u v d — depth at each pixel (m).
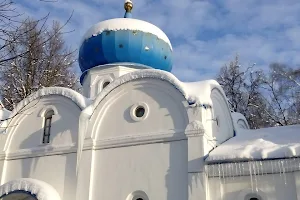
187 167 15.52
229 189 15.17
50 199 16.42
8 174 18.97
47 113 19.67
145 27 23.42
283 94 33.00
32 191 16.67
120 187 16.42
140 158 16.53
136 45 23.03
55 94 19.39
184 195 15.23
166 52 23.98
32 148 18.98
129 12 27.09
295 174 14.45
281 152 14.73
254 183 14.94
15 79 29.05
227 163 15.23
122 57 23.12
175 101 16.83
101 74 23.41
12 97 28.95
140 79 17.81
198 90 16.81
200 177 15.09
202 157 15.34
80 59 24.34
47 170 18.16
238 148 15.73
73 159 17.83
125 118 17.59
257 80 34.28
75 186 17.20
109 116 17.94
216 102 18.45
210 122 16.59
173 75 17.11
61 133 18.69
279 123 32.03
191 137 15.78
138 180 16.22
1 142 19.66
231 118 19.70
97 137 17.70
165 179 15.78
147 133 16.80
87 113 17.97
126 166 16.66
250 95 34.12
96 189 16.77
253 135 18.03
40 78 29.98
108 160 17.08
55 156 18.28
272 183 14.76
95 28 23.61
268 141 16.06
